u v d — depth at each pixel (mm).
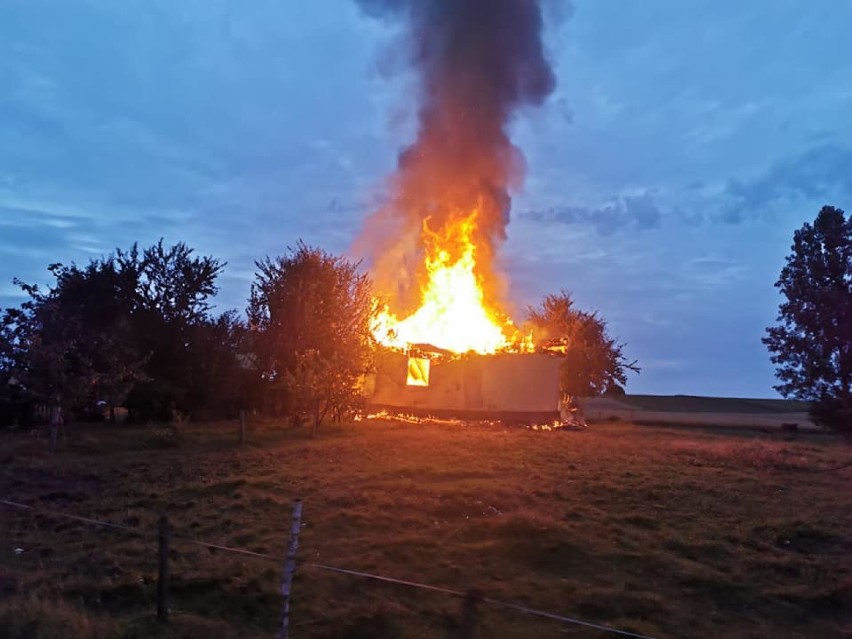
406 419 27156
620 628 7645
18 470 15047
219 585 8305
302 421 23891
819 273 10125
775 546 10367
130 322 26516
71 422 24531
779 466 16359
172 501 12242
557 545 9766
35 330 18594
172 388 26609
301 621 7633
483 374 28062
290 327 26781
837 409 9766
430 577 8852
